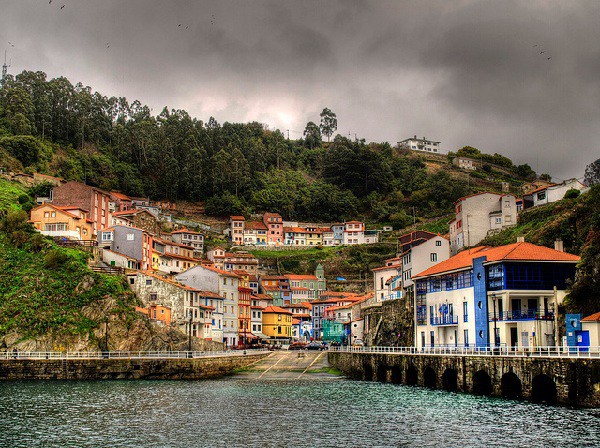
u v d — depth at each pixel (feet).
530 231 492.54
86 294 458.91
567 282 335.88
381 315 493.77
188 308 508.53
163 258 629.51
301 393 320.91
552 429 212.23
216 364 421.59
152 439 210.59
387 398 296.10
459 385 305.53
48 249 493.36
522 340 323.98
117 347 444.14
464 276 369.50
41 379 401.90
